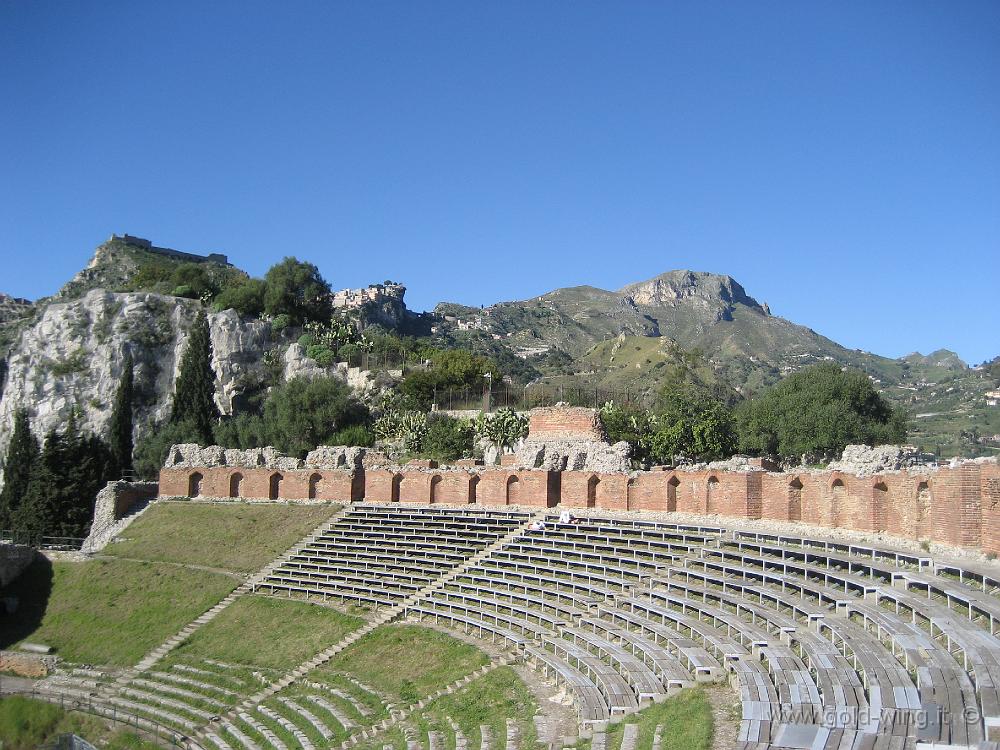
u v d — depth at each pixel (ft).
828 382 302.25
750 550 156.87
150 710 167.53
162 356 481.05
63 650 207.41
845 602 119.75
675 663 124.57
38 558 254.27
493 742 120.67
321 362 464.65
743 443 289.12
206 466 285.84
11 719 164.04
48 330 488.44
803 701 96.27
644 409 397.19
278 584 216.54
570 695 130.52
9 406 474.08
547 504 223.10
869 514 152.15
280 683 169.99
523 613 167.53
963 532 129.39
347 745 137.18
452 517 230.27
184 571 234.58
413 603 189.98
